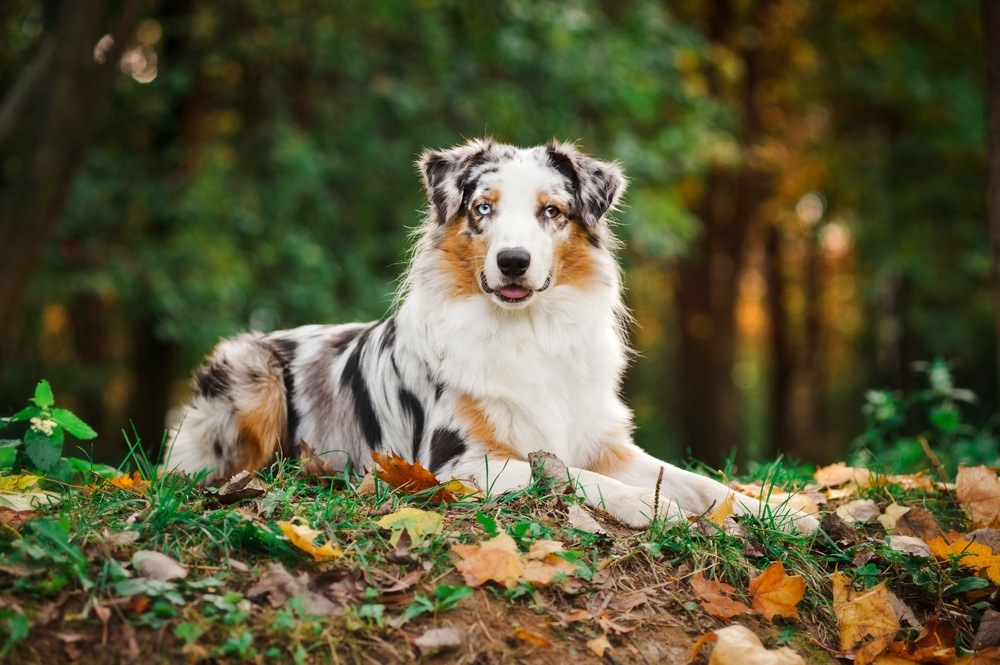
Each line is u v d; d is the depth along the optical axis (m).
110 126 10.92
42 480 4.13
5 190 9.61
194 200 10.32
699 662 3.13
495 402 4.31
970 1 14.41
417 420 4.54
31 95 7.00
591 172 4.66
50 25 7.31
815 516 4.16
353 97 11.39
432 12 11.37
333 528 3.43
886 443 7.73
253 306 10.64
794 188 17.39
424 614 3.06
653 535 3.58
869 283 16.14
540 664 2.98
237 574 3.13
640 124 12.80
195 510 3.51
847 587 3.57
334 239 11.46
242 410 4.99
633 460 4.56
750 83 16.34
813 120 17.05
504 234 4.30
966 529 4.32
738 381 27.19
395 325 4.77
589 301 4.58
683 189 16.50
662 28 12.47
